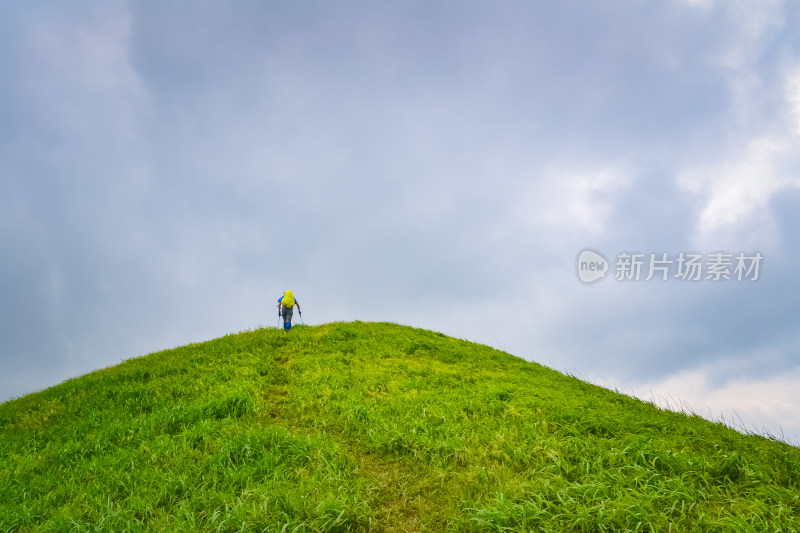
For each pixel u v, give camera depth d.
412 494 8.05
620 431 9.86
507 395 12.85
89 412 13.42
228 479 8.23
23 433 12.64
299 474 8.34
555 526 6.47
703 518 6.40
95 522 7.09
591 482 7.41
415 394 13.34
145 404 13.53
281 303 22.42
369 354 18.12
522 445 9.27
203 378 15.48
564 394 13.60
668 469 7.97
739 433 11.03
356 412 11.79
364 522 7.02
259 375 16.08
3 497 8.52
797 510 6.77
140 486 8.16
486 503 7.33
